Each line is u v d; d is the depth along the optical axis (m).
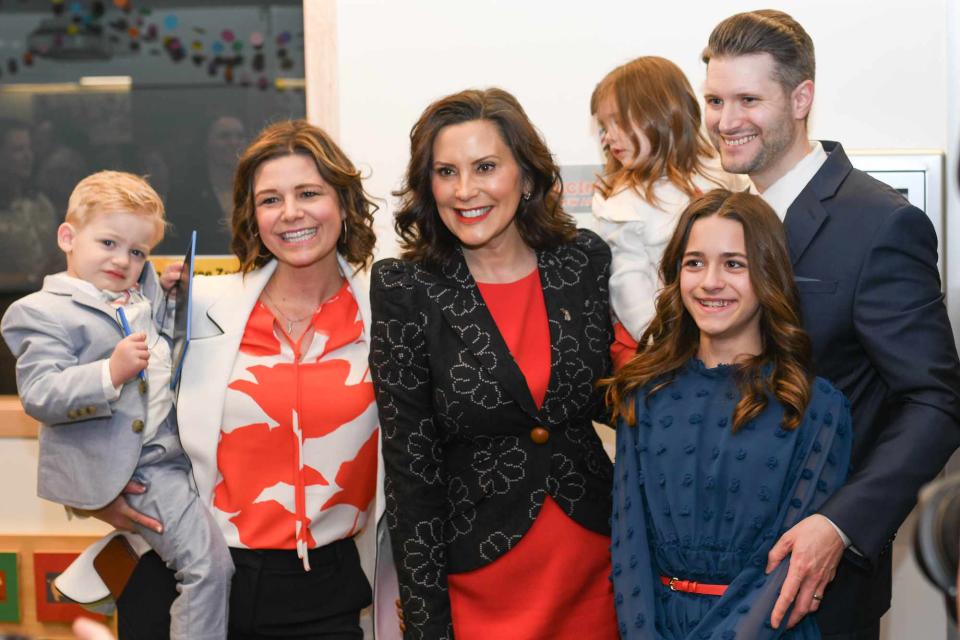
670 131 2.20
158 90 2.93
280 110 2.90
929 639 2.70
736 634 1.55
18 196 2.97
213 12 2.89
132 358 1.88
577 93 2.75
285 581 1.92
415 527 1.79
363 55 2.79
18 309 1.98
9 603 2.93
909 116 2.65
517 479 1.78
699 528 1.67
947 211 2.61
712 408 1.72
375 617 1.95
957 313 2.63
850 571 1.71
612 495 1.81
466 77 2.77
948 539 0.79
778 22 1.76
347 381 1.96
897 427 1.62
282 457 1.92
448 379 1.78
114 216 2.04
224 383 1.92
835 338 1.72
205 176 2.93
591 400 1.83
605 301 1.91
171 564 1.92
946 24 2.62
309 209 1.91
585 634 1.78
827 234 1.74
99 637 0.86
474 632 1.77
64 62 2.94
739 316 1.72
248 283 2.02
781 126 1.76
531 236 1.90
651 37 2.72
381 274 1.86
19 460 2.94
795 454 1.64
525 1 2.74
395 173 2.81
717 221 1.73
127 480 1.92
